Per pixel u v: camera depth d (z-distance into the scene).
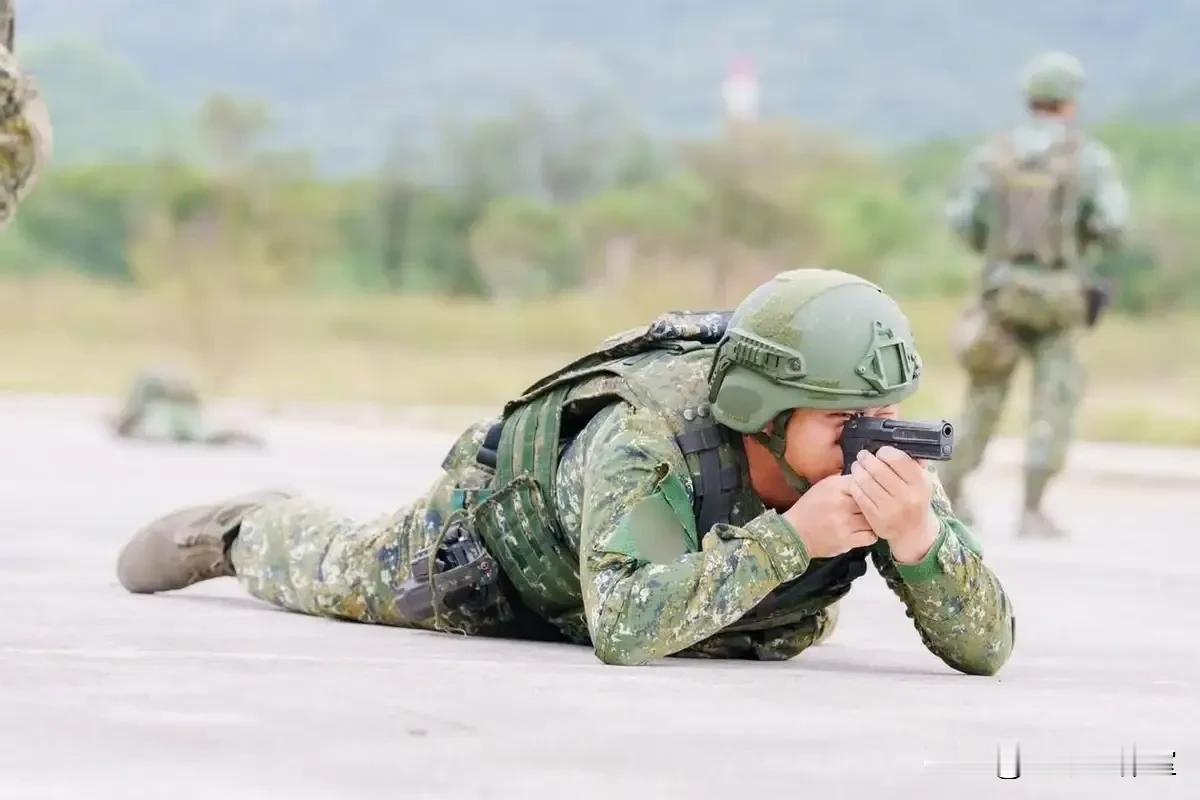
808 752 5.87
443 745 5.72
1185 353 64.88
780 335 7.25
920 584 7.54
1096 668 8.77
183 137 144.88
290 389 52.12
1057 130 17.86
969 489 25.86
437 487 8.54
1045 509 22.41
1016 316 17.75
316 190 90.94
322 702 6.38
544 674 7.15
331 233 93.69
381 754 5.55
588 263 89.31
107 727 5.84
